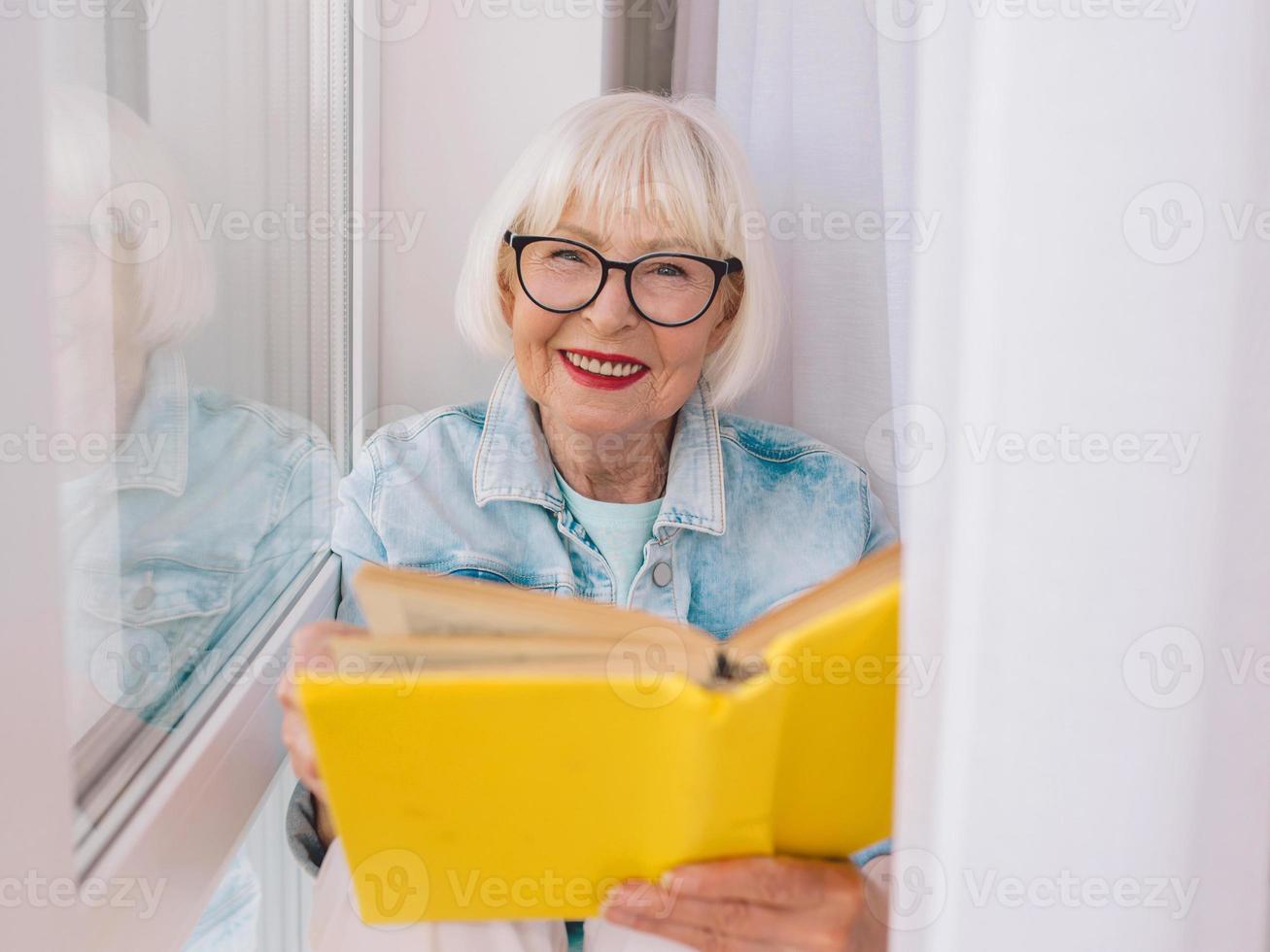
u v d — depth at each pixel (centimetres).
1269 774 42
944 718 43
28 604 38
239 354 79
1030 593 41
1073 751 41
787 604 61
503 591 61
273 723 79
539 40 113
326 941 74
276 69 89
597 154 94
